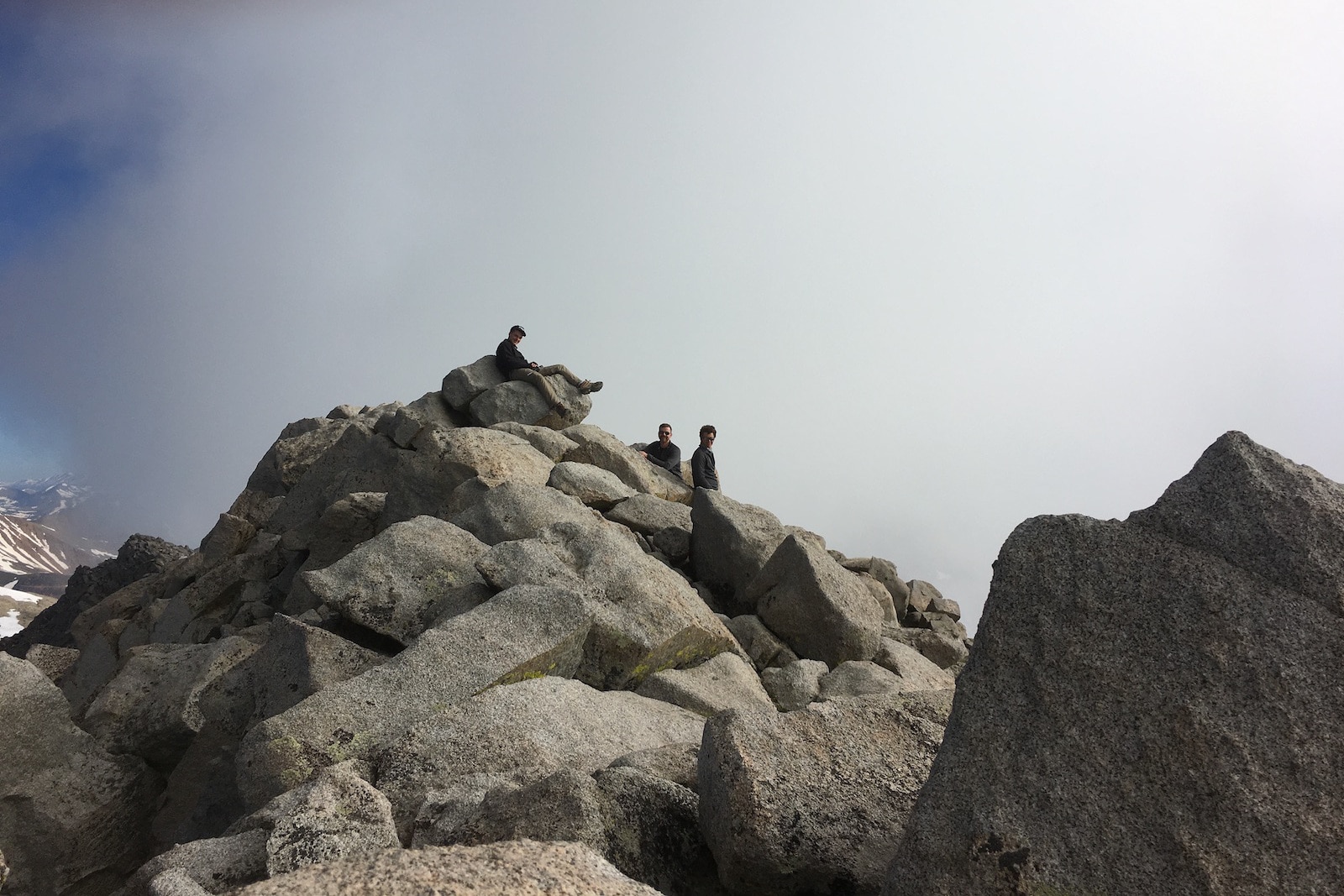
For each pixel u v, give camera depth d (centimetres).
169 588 1709
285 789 643
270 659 848
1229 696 338
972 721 374
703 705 891
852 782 475
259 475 1989
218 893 414
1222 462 388
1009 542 405
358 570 955
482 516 1211
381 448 1591
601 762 647
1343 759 316
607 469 1842
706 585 1403
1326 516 358
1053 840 335
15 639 2302
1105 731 349
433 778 583
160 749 864
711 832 470
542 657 791
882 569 1783
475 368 2052
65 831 779
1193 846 317
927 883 343
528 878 296
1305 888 300
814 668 1118
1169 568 369
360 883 280
